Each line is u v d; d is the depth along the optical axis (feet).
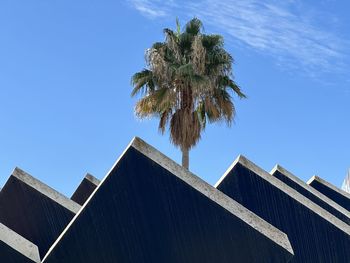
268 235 38.01
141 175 39.09
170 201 38.75
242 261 37.76
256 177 52.65
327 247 48.19
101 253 38.29
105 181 38.88
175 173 39.06
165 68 70.69
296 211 50.03
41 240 53.93
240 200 52.49
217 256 37.96
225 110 73.82
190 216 38.50
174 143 71.31
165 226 38.50
